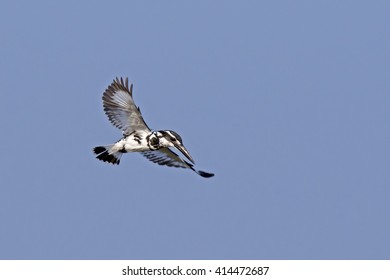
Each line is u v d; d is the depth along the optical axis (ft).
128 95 46.11
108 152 46.11
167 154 51.11
